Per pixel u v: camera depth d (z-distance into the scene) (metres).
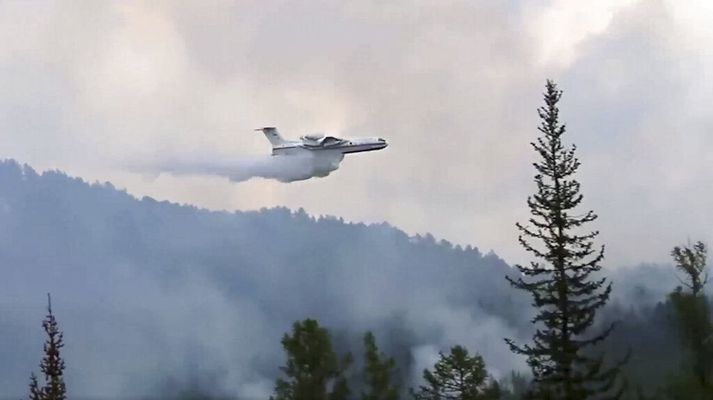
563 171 188.38
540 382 186.50
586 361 184.88
